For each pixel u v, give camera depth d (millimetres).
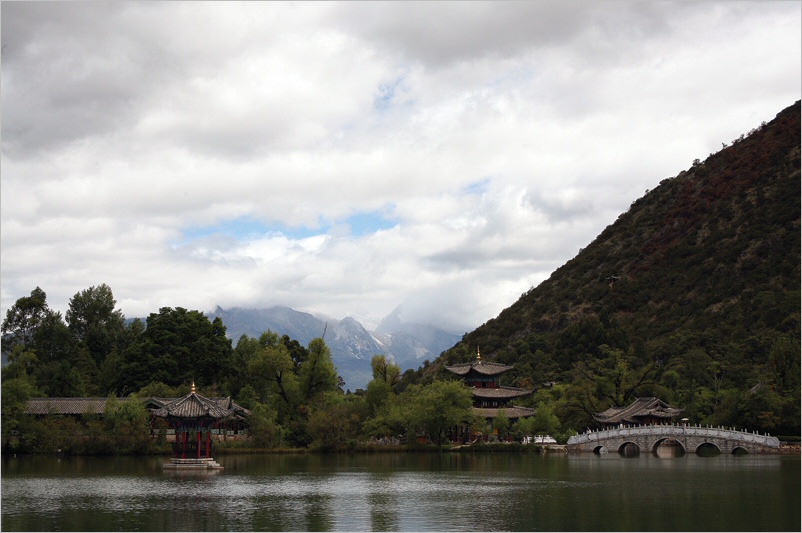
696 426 157250
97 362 193875
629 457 131000
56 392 158875
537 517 61562
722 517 61250
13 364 151625
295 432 143375
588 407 167000
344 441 141250
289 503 69188
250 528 57250
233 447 134625
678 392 178875
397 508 66250
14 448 122875
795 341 175750
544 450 148750
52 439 122625
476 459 125562
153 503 68812
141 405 130375
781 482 84875
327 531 56125
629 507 66375
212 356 162125
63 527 57438
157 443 127188
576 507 66562
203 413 100188
